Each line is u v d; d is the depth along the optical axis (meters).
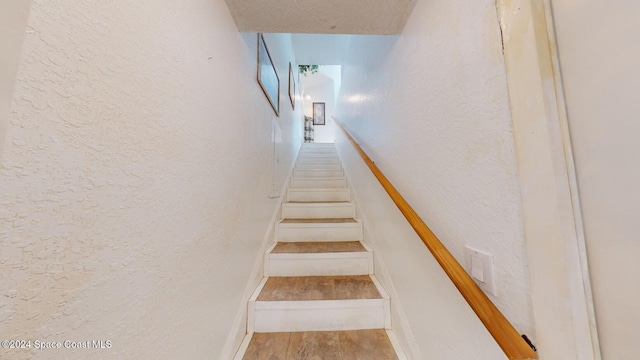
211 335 0.90
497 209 0.57
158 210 0.59
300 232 2.03
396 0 1.04
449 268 0.67
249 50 1.46
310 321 1.30
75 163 0.37
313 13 1.12
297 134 4.01
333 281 1.57
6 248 0.29
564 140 0.44
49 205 0.34
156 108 0.58
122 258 0.47
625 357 0.36
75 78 0.37
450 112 0.78
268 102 1.99
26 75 0.30
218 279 0.97
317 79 7.02
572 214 0.42
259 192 1.67
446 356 0.80
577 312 0.41
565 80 0.44
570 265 0.42
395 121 1.33
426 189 0.96
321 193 2.68
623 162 0.36
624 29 0.36
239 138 1.26
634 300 0.35
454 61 0.76
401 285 1.20
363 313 1.31
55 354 0.34
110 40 0.44
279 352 1.13
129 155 0.49
